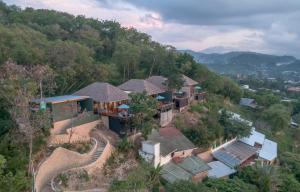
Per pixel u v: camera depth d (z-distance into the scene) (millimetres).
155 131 45562
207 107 69000
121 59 68562
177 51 89000
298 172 52281
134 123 42250
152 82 62094
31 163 29688
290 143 79688
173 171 40531
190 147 46062
